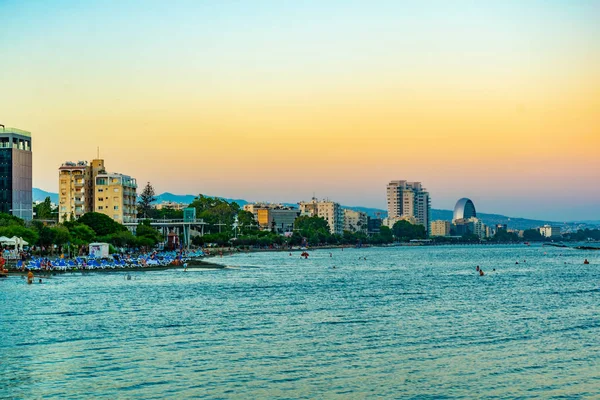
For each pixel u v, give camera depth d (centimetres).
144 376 6325
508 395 5869
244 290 14025
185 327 8844
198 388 5981
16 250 19488
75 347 7531
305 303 11600
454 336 8244
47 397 5728
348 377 6341
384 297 12769
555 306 11325
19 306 10856
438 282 16962
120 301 11656
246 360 6931
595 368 6694
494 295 13338
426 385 6122
